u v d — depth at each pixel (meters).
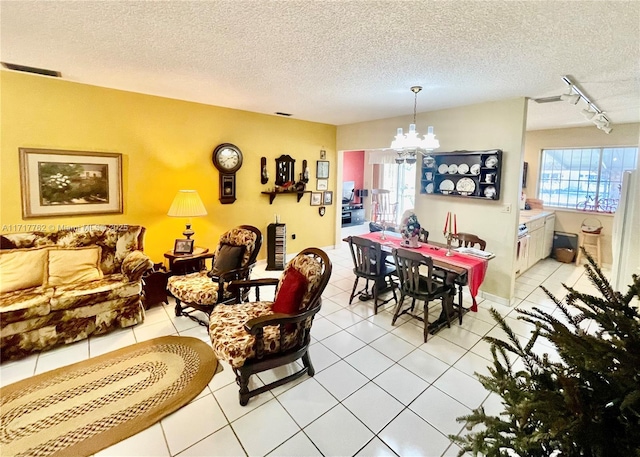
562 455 0.79
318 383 2.39
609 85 3.07
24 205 3.16
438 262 3.20
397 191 8.89
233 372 2.50
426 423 2.03
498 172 3.72
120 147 3.64
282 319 2.13
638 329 0.83
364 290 4.18
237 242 3.36
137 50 2.41
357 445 1.87
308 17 1.86
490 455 0.90
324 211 6.02
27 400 2.15
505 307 3.81
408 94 3.53
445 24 1.91
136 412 2.07
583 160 5.74
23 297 2.71
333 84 3.20
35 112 3.14
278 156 5.12
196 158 4.23
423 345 2.93
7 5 1.77
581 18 1.80
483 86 3.17
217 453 1.80
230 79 3.10
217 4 1.73
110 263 3.39
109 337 2.95
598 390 0.86
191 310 3.52
